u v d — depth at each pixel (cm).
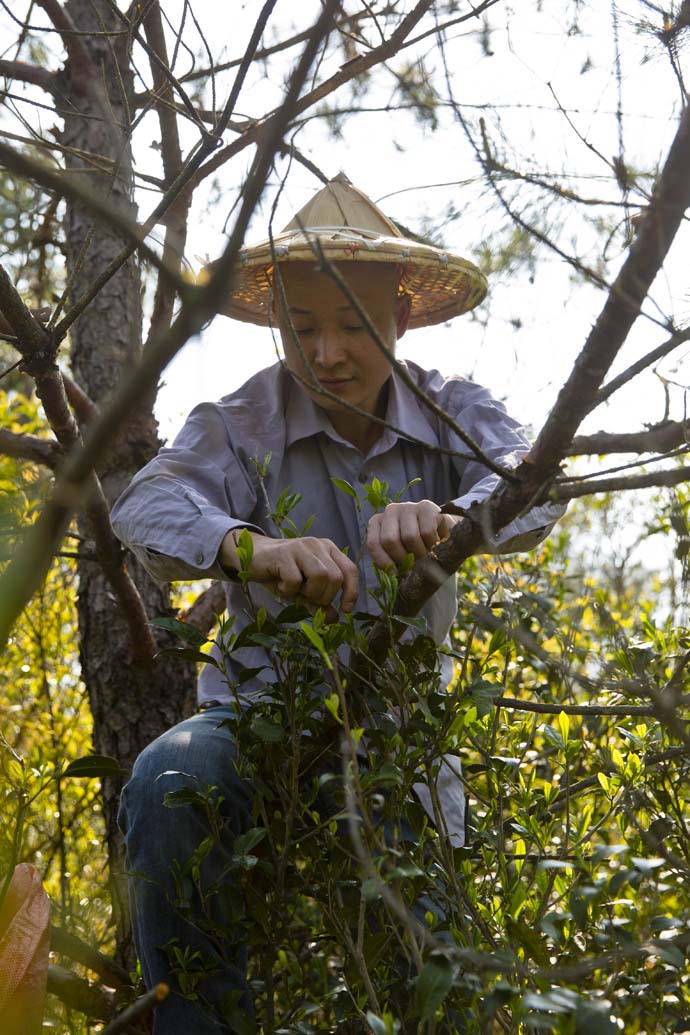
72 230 265
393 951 153
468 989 117
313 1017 205
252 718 158
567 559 292
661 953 117
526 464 136
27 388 340
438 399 229
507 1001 108
